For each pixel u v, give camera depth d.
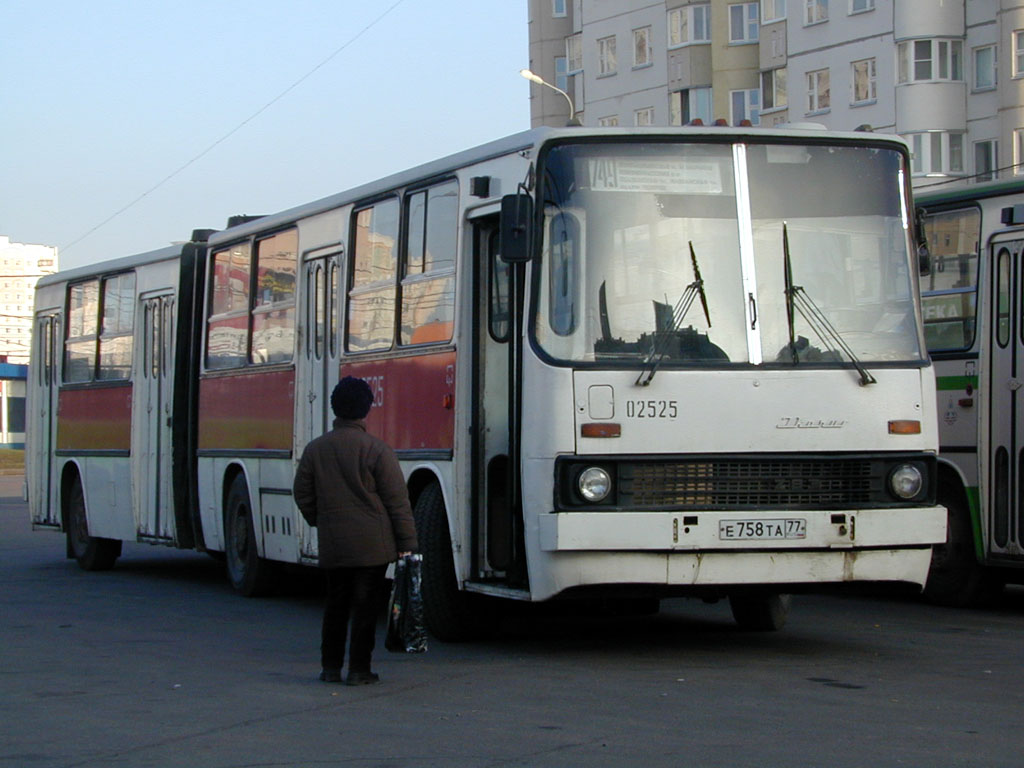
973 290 13.49
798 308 10.15
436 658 10.68
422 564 11.45
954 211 13.77
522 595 10.04
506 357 10.79
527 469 9.91
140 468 17.88
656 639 11.68
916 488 10.13
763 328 10.06
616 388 9.77
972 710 8.40
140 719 8.54
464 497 11.00
